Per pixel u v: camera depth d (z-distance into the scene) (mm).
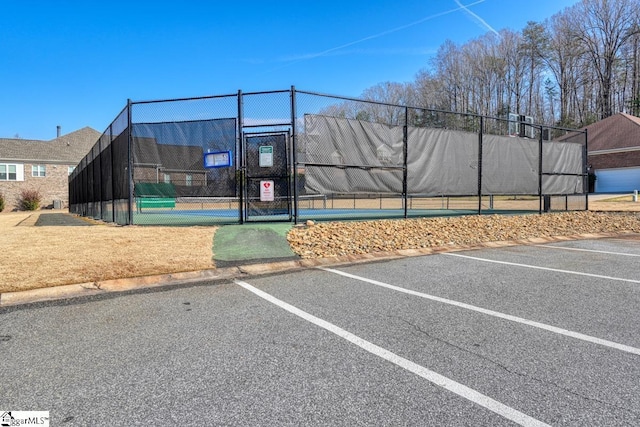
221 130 8516
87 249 6250
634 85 51000
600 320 3627
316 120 8445
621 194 28188
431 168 10016
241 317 3768
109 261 5652
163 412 2160
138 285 5012
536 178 12180
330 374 2596
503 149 11438
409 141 9688
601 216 12305
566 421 2053
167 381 2514
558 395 2314
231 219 11016
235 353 2938
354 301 4277
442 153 10211
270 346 3068
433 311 3910
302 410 2168
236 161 8477
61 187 35844
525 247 8039
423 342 3135
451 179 10359
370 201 29969
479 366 2705
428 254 7215
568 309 3955
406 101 52875
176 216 13781
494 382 2477
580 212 13227
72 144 38500
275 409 2182
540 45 53719
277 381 2504
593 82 53375
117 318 3766
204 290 4785
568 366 2693
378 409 2174
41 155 35281
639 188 31859
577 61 53656
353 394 2338
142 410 2180
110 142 11477
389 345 3078
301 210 19141
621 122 35094
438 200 29125
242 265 5945
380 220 9719
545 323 3557
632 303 4148
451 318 3703
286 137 8422
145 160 8828
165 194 8797
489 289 4738
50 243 6617
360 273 5676
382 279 5293
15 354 2945
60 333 3377
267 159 8484
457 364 2738
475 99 55531
